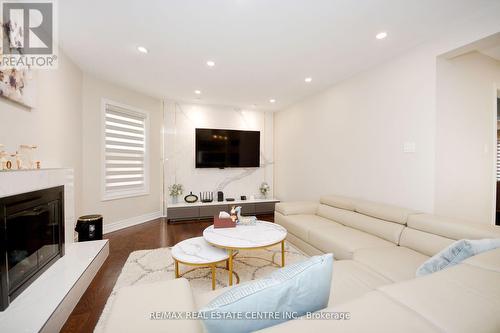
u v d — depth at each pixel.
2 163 1.51
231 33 2.11
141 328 0.75
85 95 3.11
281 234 2.21
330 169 3.52
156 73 3.07
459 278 0.83
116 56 2.60
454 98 2.25
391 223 2.11
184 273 2.13
